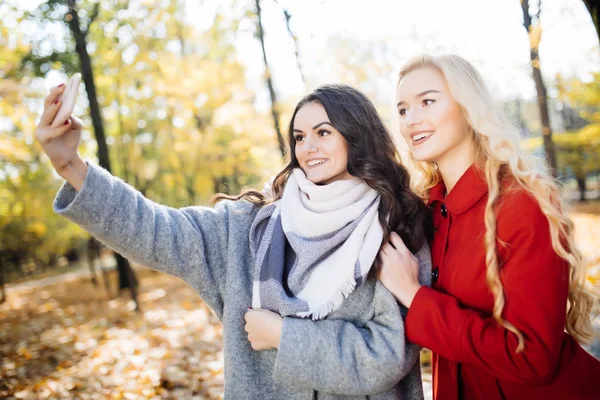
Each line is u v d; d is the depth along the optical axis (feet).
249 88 28.43
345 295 5.16
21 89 22.71
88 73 28.76
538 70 24.88
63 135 4.67
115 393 12.36
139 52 29.27
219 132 29.94
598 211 48.08
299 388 5.27
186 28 29.50
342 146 5.92
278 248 5.46
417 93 5.53
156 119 32.68
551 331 4.55
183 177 35.88
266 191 6.59
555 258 4.72
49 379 14.16
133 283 30.25
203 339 17.70
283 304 5.09
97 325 24.02
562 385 4.89
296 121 6.07
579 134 37.52
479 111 5.29
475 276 5.20
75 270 77.92
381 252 5.51
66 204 4.78
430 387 11.00
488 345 4.65
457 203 5.53
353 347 4.98
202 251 5.42
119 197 4.85
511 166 5.10
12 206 36.32
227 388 5.27
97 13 28.99
